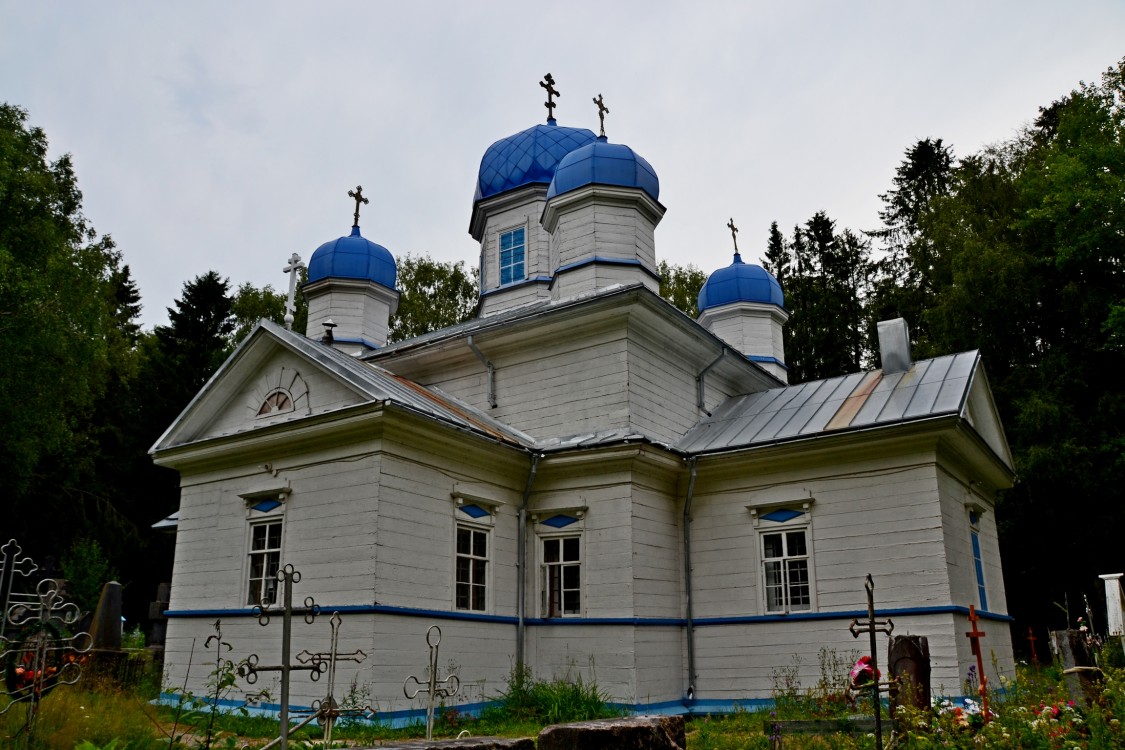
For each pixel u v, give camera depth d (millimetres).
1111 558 27734
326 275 27031
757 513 17500
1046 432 27281
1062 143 29641
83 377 31375
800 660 16359
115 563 36875
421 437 15523
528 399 19391
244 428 17391
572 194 21266
